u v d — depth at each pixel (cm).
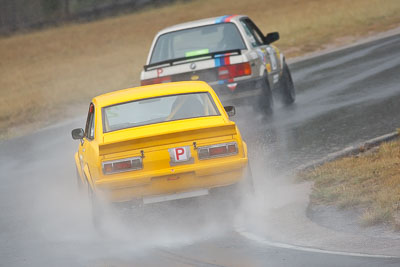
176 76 4953
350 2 17212
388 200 2898
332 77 7262
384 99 5581
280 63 5794
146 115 3175
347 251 2452
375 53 8606
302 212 3059
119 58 14550
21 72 14862
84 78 11488
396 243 2481
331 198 3152
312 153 4169
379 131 4472
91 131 3316
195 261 2489
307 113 5438
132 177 2842
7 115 8500
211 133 2884
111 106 3241
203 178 2870
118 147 2855
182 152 2862
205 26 5309
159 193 2872
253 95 4947
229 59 4897
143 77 5025
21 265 2703
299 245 2598
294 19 15262
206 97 3247
